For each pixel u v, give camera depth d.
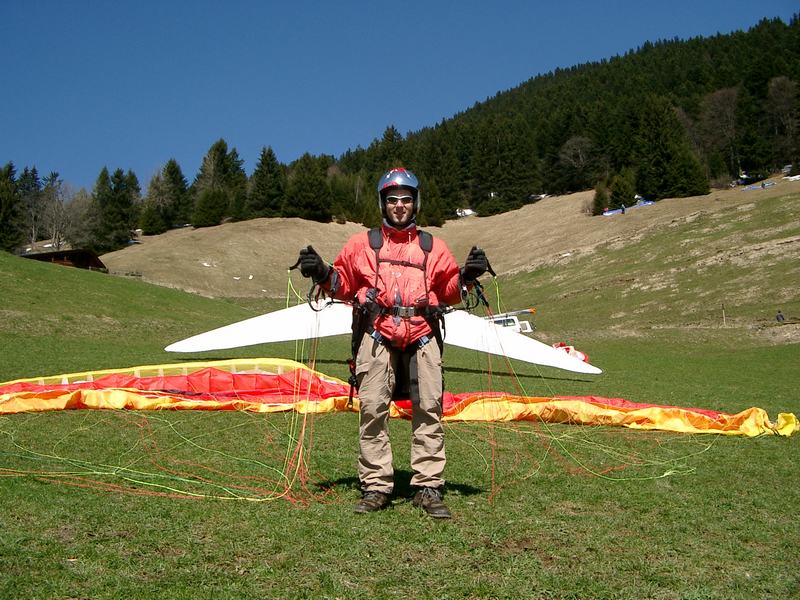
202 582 2.78
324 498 4.07
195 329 25.19
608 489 4.54
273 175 96.31
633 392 11.62
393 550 3.20
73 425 6.38
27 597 2.59
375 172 115.44
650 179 85.56
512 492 4.38
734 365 19.41
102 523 3.45
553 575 2.97
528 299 50.62
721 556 3.29
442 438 3.98
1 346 15.77
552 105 145.38
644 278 47.31
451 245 86.06
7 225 72.94
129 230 90.38
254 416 7.45
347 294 4.09
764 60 104.81
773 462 5.60
